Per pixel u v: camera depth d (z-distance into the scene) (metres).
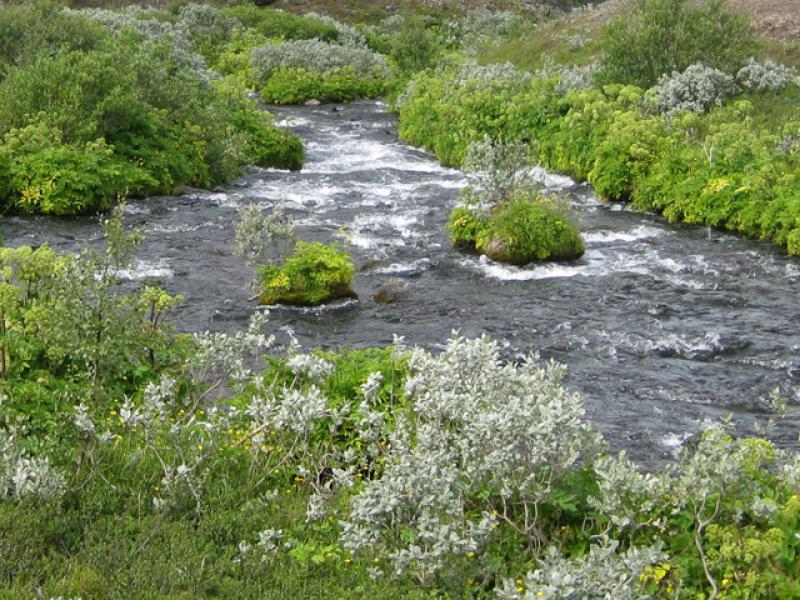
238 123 25.45
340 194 21.73
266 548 6.51
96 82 21.88
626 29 27.81
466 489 6.61
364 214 19.78
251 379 9.40
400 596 5.99
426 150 27.62
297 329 13.34
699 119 23.05
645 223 19.39
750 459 7.18
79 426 7.23
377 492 6.34
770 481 7.31
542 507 7.03
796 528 6.66
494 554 6.59
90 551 6.31
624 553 6.19
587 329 13.37
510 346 12.75
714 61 26.69
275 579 6.23
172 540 6.51
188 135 22.86
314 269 14.42
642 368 11.99
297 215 19.69
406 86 36.59
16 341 8.98
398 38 42.34
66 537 6.52
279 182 22.98
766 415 10.65
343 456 7.79
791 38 31.83
